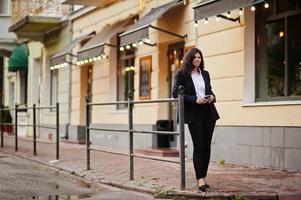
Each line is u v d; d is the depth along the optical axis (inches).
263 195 326.0
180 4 575.5
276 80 472.7
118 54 747.4
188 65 344.2
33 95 1064.2
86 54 729.0
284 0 464.8
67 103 888.9
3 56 1243.8
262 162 464.8
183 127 342.6
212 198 325.4
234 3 438.6
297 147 432.5
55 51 957.8
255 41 491.8
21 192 354.6
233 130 497.7
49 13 907.4
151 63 641.0
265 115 464.8
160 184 375.6
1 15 1147.9
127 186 378.3
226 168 464.1
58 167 497.7
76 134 834.2
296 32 453.7
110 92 751.7
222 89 515.8
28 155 603.2
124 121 701.9
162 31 567.2
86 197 340.2
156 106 623.2
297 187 354.3
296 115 436.1
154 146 615.5
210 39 533.3
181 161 345.7
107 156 585.3
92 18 813.2
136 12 682.2
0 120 760.3
